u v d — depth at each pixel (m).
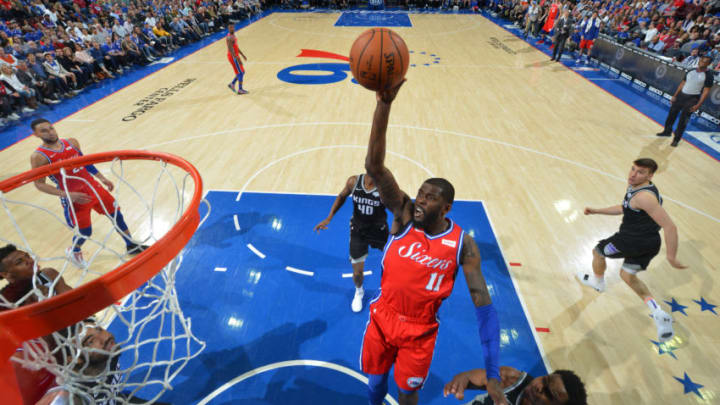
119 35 12.03
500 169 6.23
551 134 7.47
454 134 7.45
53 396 1.87
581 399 1.57
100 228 4.81
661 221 3.13
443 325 3.61
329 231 4.84
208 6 17.22
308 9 23.91
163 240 1.72
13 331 1.35
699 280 4.12
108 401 2.30
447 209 1.70
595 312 3.75
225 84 10.27
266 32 16.91
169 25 14.16
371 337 2.15
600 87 10.14
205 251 4.48
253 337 3.50
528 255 4.46
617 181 5.92
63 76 9.34
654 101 9.21
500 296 3.92
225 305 3.81
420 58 12.95
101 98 9.30
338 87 10.02
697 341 3.46
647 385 3.10
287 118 8.11
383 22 19.36
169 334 3.48
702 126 7.86
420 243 1.81
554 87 10.16
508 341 3.46
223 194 5.53
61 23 12.90
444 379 3.14
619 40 12.06
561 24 12.09
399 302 1.94
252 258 4.40
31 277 2.37
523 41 15.46
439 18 20.70
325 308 3.80
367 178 3.12
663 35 11.62
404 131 7.56
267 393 3.03
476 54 13.48
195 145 6.94
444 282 1.83
